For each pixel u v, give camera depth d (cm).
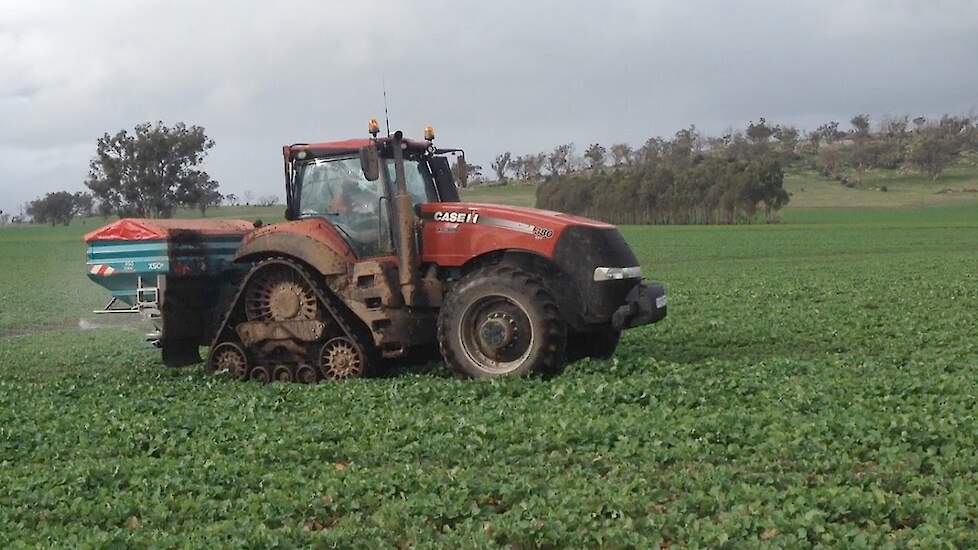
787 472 806
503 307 1221
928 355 1407
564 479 784
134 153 8225
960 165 17000
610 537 654
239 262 1355
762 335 1700
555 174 14125
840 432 895
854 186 15125
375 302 1262
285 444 930
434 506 726
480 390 1145
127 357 1745
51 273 4978
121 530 696
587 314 1237
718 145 19375
